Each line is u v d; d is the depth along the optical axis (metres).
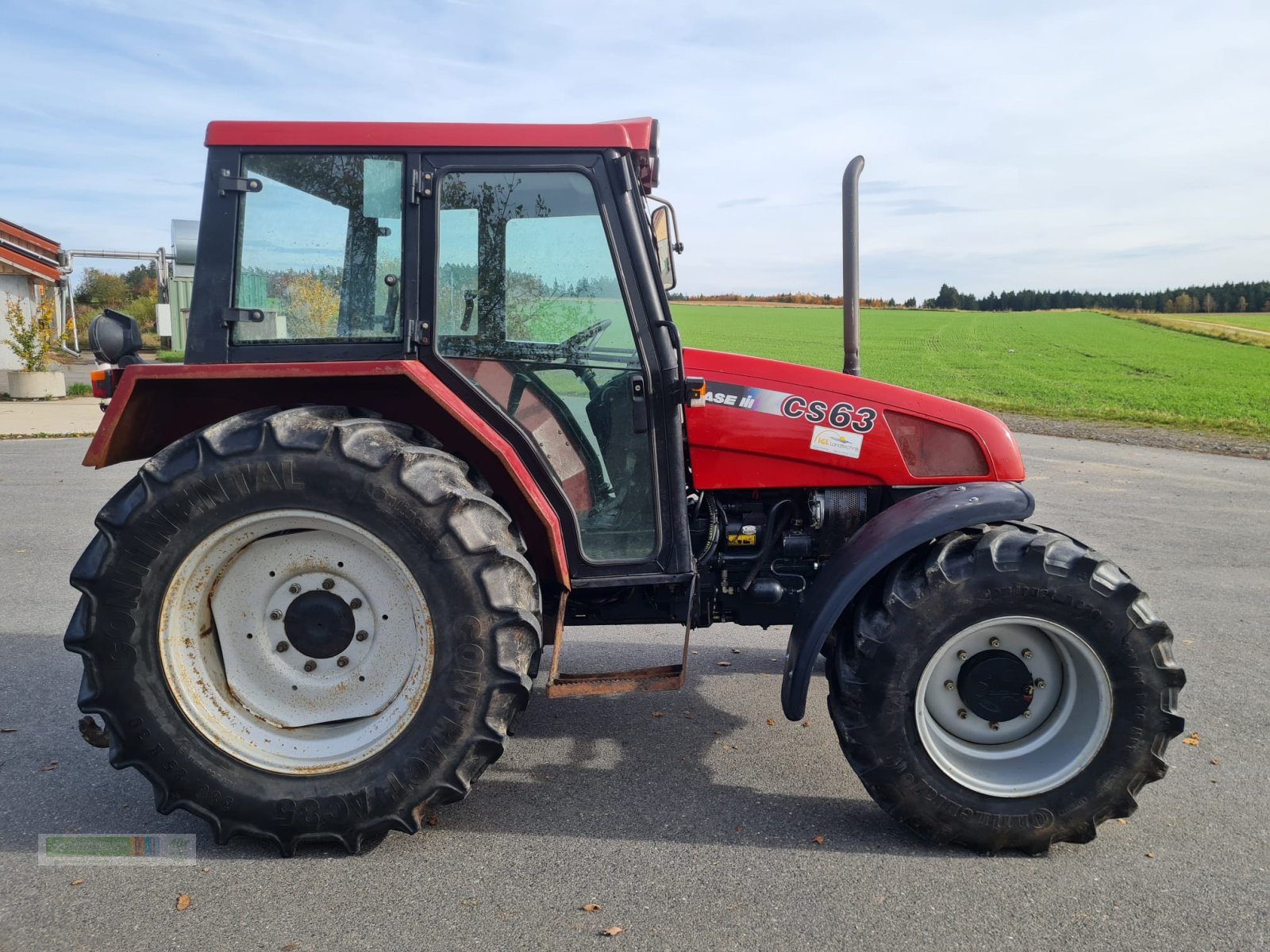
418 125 2.81
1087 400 22.00
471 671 2.64
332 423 2.65
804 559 3.46
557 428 3.02
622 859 2.67
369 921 2.35
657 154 3.29
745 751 3.47
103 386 2.98
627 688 2.97
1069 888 2.55
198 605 2.73
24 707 3.76
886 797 2.75
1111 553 6.86
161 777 2.66
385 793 2.65
